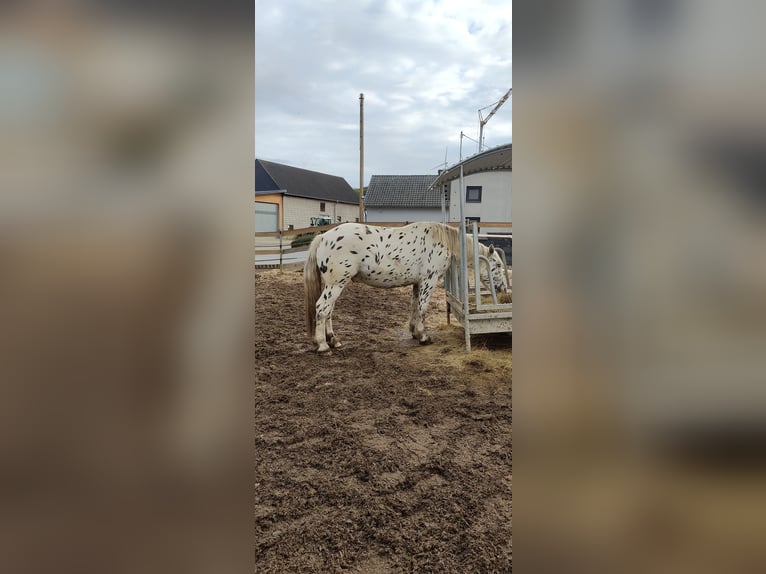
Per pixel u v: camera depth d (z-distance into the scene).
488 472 2.18
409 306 6.67
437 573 1.51
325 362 4.07
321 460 2.31
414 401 3.15
